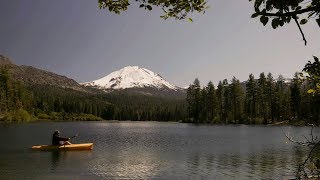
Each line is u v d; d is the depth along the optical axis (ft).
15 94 428.97
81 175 74.18
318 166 16.69
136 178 71.87
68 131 243.81
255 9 11.41
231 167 84.48
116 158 98.84
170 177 72.84
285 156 102.78
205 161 93.56
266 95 340.18
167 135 200.03
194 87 408.87
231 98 376.48
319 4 10.98
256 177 72.54
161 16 15.98
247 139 165.37
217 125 327.47
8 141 148.46
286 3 11.02
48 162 90.12
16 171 77.46
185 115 505.66
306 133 175.52
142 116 629.51
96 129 279.08
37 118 505.25
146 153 110.93
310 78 17.12
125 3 17.80
